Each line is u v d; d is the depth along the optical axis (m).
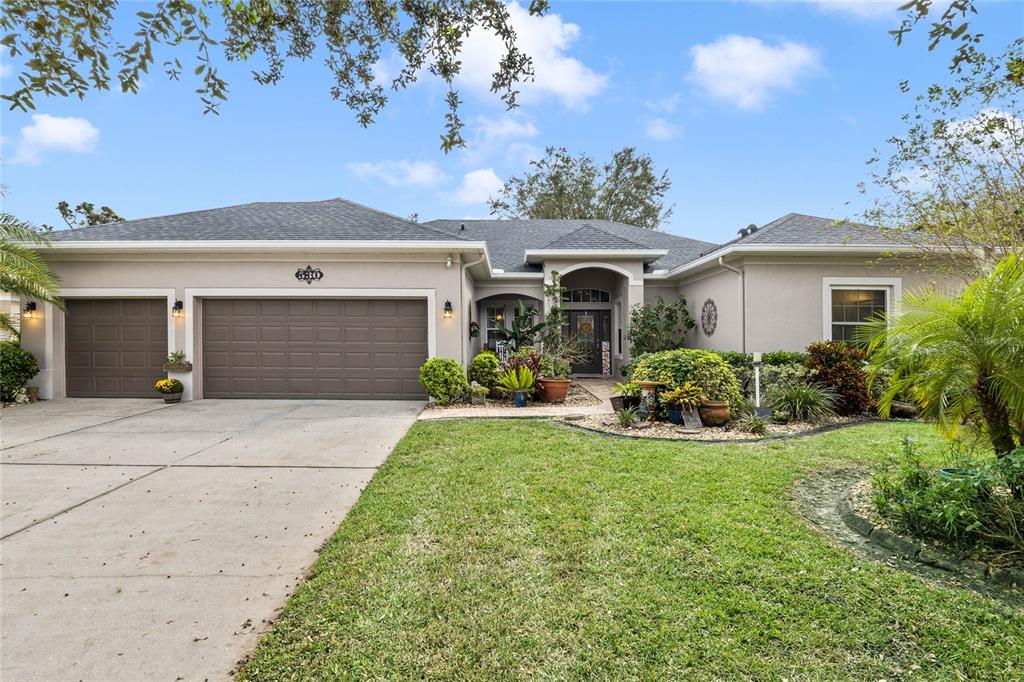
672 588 2.94
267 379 10.66
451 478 5.05
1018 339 3.46
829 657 2.34
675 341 13.49
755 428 6.96
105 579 3.19
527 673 2.28
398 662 2.37
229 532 3.92
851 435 6.73
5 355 9.74
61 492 4.82
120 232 10.70
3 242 9.23
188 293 10.41
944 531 3.39
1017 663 2.28
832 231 10.89
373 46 3.79
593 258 14.03
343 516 4.24
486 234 18.55
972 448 4.16
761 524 3.83
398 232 10.83
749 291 10.65
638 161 31.08
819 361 8.56
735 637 2.49
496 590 2.96
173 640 2.57
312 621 2.70
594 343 16.80
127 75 2.80
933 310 3.91
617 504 4.27
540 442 6.51
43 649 2.50
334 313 10.66
